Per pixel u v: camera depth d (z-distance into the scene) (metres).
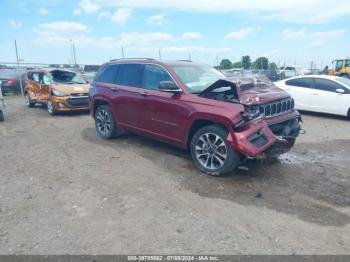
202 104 4.96
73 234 3.33
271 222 3.59
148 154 6.14
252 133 4.47
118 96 6.62
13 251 3.04
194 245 3.13
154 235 3.30
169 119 5.53
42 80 12.47
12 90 18.98
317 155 6.26
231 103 4.68
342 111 10.38
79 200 4.13
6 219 3.64
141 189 4.48
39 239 3.24
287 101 5.24
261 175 5.04
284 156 6.13
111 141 7.19
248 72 28.09
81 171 5.22
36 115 11.42
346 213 3.83
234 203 4.05
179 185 4.62
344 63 28.52
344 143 7.27
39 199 4.17
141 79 6.25
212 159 4.95
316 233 3.37
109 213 3.78
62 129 8.72
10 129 8.79
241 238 3.26
